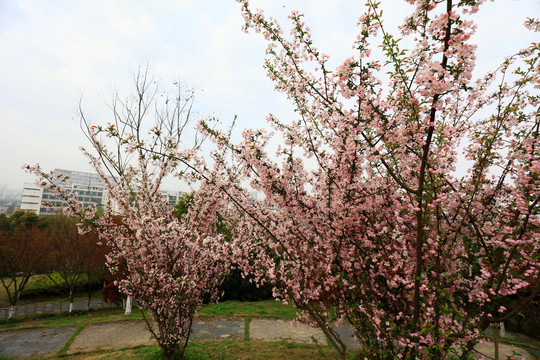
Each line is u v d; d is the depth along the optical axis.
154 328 8.31
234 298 12.26
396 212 2.97
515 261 2.42
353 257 2.90
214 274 5.70
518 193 2.34
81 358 6.52
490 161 2.74
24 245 12.51
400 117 2.41
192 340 7.31
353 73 2.44
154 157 4.07
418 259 2.36
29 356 6.84
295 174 3.24
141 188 5.79
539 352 6.20
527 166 2.27
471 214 2.67
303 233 3.36
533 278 2.26
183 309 5.32
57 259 12.38
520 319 7.39
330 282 2.90
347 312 2.89
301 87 3.14
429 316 2.50
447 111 2.89
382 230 2.73
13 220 23.78
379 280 2.87
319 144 3.21
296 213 3.25
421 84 2.08
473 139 3.09
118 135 3.92
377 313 2.55
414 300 2.40
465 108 3.20
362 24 2.35
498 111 2.73
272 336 7.71
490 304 2.52
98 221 5.70
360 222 2.92
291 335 7.79
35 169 5.00
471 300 2.57
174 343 5.26
